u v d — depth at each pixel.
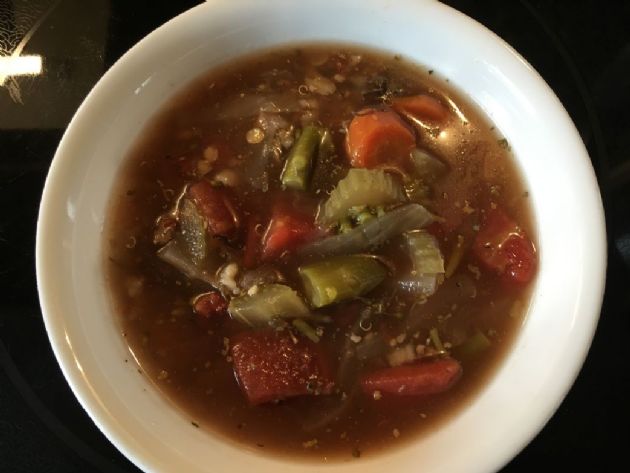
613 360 0.19
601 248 0.16
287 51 0.20
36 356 0.18
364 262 0.18
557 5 0.24
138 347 0.17
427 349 0.17
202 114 0.20
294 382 0.17
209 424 0.17
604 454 0.18
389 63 0.20
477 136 0.20
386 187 0.18
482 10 0.23
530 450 0.18
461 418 0.17
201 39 0.19
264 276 0.18
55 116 0.21
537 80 0.18
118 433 0.15
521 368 0.17
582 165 0.17
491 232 0.18
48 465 0.17
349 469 0.16
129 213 0.19
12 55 0.22
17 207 0.20
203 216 0.18
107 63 0.22
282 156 0.19
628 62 0.23
